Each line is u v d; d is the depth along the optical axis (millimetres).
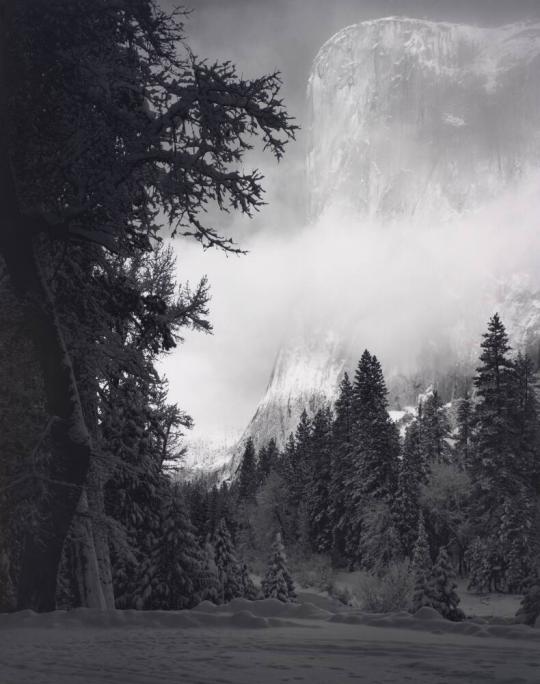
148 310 17469
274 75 13125
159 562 27406
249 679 5023
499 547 65250
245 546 106562
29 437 14516
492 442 67125
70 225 14250
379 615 9727
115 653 6605
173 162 13320
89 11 13320
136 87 13680
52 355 14406
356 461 85562
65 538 14508
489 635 8289
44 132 13680
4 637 8156
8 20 13203
